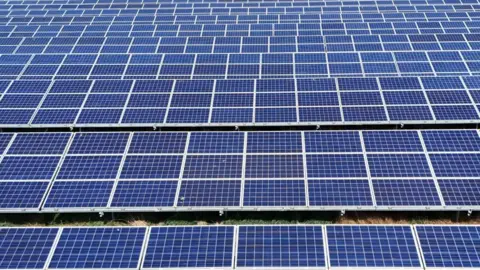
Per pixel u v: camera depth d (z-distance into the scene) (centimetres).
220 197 1992
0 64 3584
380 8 5778
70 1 6272
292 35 4453
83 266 1659
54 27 4991
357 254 1658
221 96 2758
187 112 2636
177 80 2925
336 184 2012
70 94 2816
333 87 2794
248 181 2053
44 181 2073
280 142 2255
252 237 1733
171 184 2052
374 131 2278
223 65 3431
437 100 2603
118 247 1717
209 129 2609
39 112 2662
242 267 1639
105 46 4081
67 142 2288
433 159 2094
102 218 2053
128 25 5006
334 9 5825
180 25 4984
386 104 2605
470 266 1602
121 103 2720
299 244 1700
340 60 3450
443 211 1983
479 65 3322
